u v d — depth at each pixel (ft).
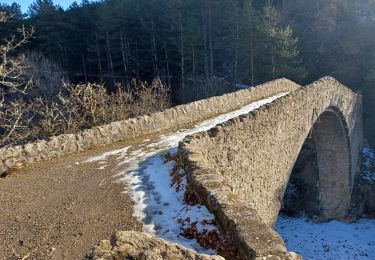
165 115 46.98
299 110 49.24
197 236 19.54
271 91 69.77
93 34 153.17
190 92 126.11
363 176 90.79
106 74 157.17
